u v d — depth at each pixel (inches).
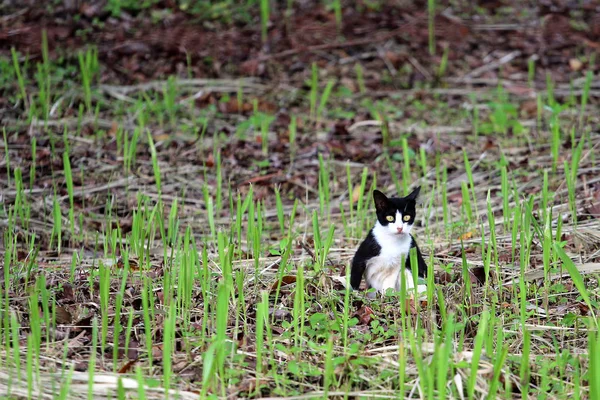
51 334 280.1
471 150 505.7
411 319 293.4
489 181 453.1
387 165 490.3
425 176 430.6
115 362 255.1
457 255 362.9
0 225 394.3
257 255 323.9
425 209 426.3
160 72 611.5
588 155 466.9
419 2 737.0
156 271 339.9
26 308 300.0
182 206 426.6
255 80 614.9
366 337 275.7
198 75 617.3
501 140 517.0
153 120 545.6
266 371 255.1
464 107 578.6
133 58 622.2
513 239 331.9
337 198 453.4
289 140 523.8
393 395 242.1
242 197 452.4
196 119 548.1
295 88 608.4
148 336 251.3
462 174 470.3
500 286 309.9
